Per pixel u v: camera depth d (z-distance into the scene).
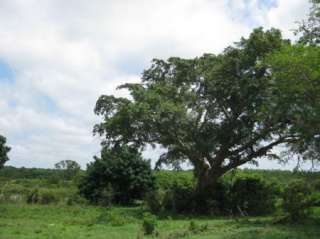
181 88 42.25
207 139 41.00
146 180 53.66
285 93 28.73
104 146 41.94
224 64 39.66
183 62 41.75
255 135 40.81
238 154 42.69
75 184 71.31
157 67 43.41
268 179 52.09
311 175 31.00
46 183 77.31
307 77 27.06
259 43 38.94
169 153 43.56
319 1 28.91
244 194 43.78
